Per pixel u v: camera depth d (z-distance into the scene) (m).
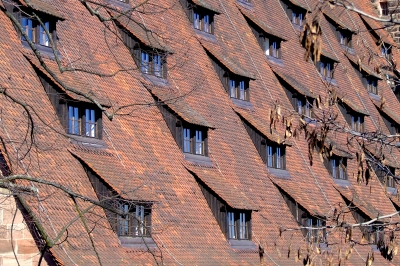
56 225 46.84
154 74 63.22
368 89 95.12
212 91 68.81
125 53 61.50
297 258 42.25
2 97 49.22
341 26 93.38
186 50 68.38
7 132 47.53
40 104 51.56
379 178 84.75
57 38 56.06
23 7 52.81
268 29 79.69
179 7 71.12
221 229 60.22
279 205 68.44
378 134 42.06
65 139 51.88
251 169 67.81
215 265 57.12
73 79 54.28
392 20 34.84
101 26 60.78
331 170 78.00
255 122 70.06
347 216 76.81
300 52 85.50
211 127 63.56
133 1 65.50
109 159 54.16
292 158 73.94
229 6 78.56
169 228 55.38
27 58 52.72
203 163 62.88
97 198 51.03
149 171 56.91
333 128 48.09
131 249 51.31
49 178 48.69
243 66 74.81
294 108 77.88
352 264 71.44
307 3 91.75
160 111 61.72
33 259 45.84
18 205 45.06
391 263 77.94
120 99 58.53
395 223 40.94
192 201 59.25
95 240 49.03
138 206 52.62
